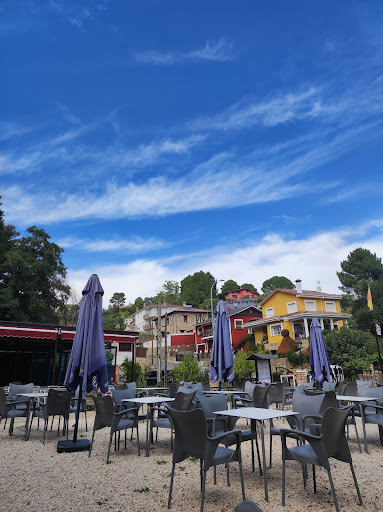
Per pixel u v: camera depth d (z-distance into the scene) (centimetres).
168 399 683
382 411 657
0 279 2775
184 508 374
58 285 3606
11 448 667
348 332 2547
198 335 4894
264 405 701
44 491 429
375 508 367
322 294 3681
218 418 506
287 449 409
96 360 643
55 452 632
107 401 589
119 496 411
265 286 9606
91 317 672
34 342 2019
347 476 471
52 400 714
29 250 3328
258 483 452
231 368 884
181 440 386
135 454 614
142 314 7462
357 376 1975
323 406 567
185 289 8369
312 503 383
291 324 3369
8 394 1108
